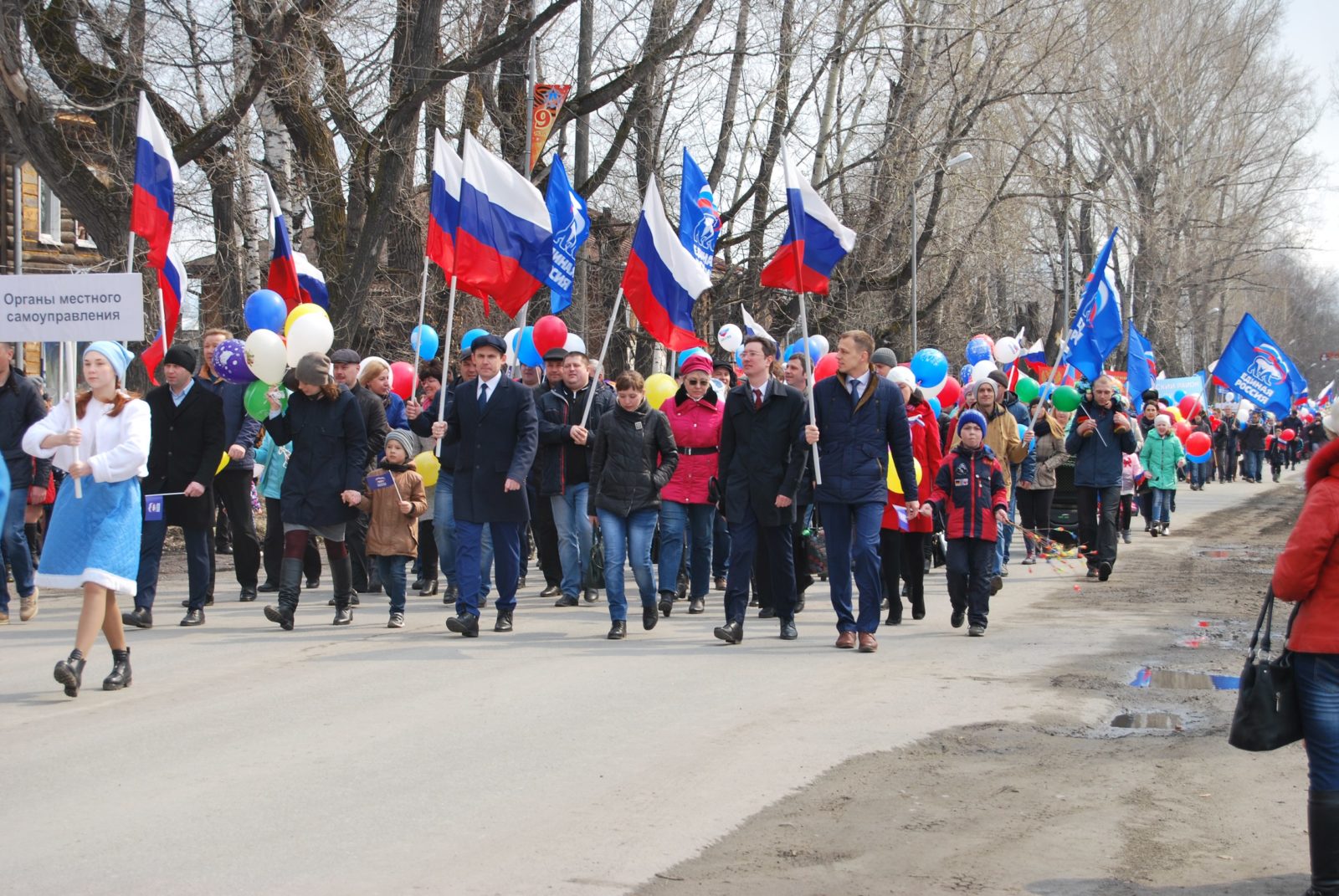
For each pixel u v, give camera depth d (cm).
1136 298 6219
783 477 1261
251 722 921
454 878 607
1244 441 5362
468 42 3005
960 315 5253
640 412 1341
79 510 997
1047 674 1119
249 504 1575
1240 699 604
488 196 1454
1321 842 581
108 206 2383
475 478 1290
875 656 1212
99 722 921
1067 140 4894
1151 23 5897
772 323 3884
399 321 3025
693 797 741
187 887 596
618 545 1321
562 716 941
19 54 2242
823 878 609
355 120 2655
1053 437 2023
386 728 904
